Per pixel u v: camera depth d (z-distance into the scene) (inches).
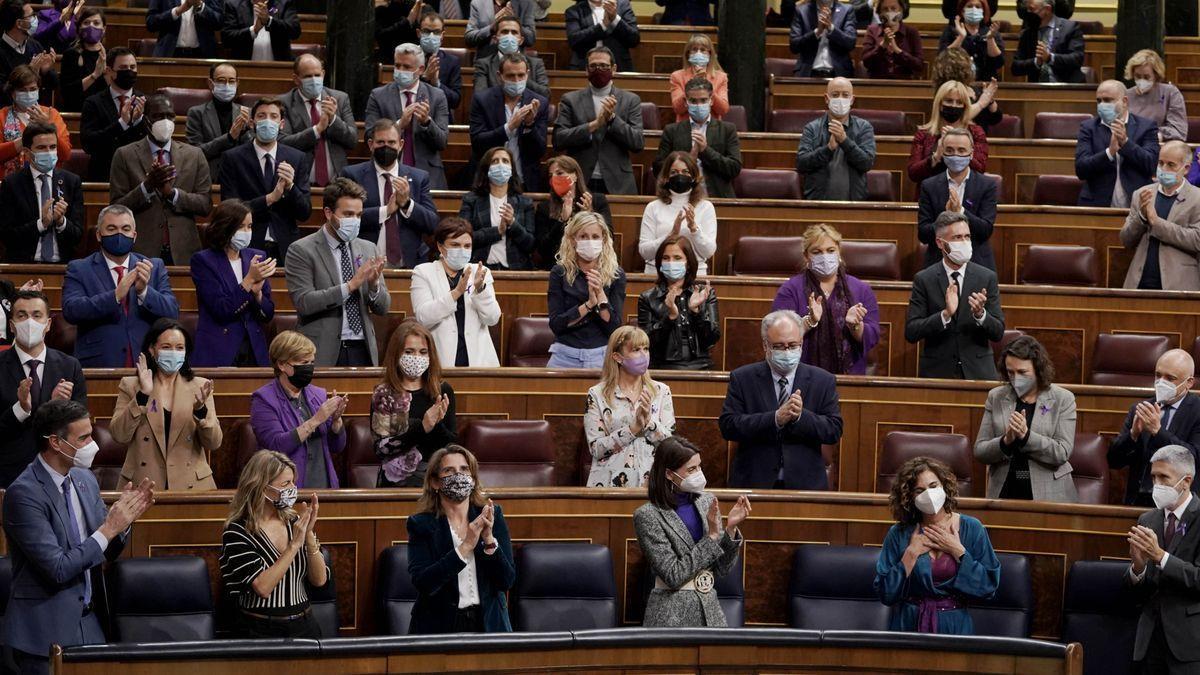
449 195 975.6
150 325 787.4
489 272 787.4
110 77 1020.5
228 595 621.6
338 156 997.2
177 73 1149.7
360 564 649.6
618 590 669.9
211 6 1202.6
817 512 674.8
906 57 1220.5
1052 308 889.5
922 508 593.6
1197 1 1370.6
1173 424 697.6
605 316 779.4
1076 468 734.5
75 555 554.6
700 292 790.5
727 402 703.7
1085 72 1282.0
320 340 778.2
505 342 878.4
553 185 895.1
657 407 695.1
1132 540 610.2
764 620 673.6
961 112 978.7
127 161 922.7
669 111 1180.5
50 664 477.7
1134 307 885.2
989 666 511.8
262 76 1155.3
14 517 557.3
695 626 575.5
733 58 1182.3
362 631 649.0
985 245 900.0
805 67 1234.6
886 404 772.0
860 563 652.7
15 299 750.5
